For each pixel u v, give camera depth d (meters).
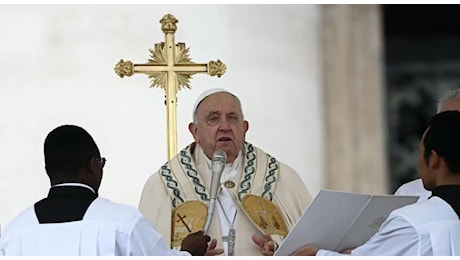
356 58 20.55
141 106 21.14
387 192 21.11
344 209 12.77
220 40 21.27
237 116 15.25
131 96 21.16
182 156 15.45
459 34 22.38
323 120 20.66
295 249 12.99
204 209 14.92
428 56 22.25
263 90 21.08
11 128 20.83
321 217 12.76
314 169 20.61
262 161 15.55
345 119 20.52
